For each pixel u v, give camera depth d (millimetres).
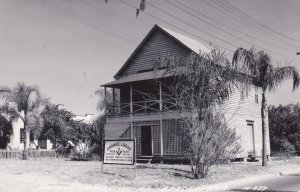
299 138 42500
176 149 27422
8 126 41625
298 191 15195
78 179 18766
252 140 32000
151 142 30078
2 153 37531
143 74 31594
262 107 26609
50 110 36625
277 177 21000
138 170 22312
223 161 21094
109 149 20500
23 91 34062
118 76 34281
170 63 21484
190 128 19750
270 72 25828
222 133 19984
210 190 16016
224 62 20562
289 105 45094
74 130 41312
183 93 20750
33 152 38062
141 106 30078
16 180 18438
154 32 32500
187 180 18625
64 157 40250
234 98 29656
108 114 31797
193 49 30281
